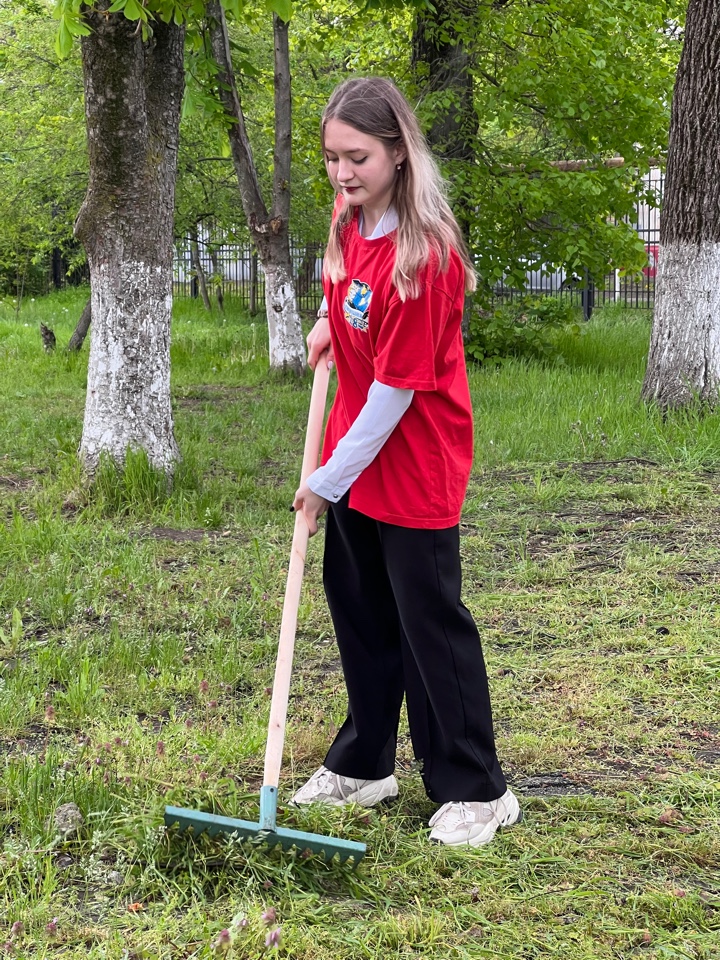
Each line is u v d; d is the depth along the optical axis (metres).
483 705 3.00
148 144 6.99
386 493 2.84
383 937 2.57
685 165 8.86
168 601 5.09
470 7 12.95
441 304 2.66
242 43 17.38
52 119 17.62
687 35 8.75
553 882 2.85
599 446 8.34
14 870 2.76
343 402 2.98
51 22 16.69
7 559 5.69
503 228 14.02
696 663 4.31
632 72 13.73
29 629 4.77
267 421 9.92
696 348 9.00
